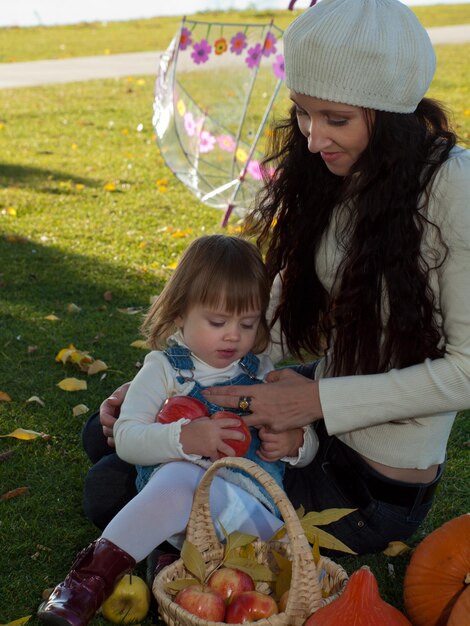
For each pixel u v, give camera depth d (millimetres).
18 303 4836
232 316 2496
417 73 2166
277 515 2465
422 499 2467
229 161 6383
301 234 2533
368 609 2014
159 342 2652
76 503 2934
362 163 2260
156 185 8047
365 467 2436
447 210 2219
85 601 2191
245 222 2775
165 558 2455
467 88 12609
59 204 7191
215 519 2367
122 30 24938
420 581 2289
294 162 2523
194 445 2328
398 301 2275
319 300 2617
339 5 2166
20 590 2471
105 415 2633
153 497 2293
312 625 2012
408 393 2277
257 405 2375
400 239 2248
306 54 2164
